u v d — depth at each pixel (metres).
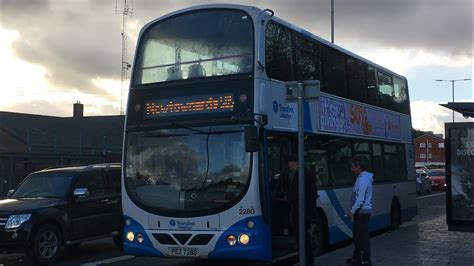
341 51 11.88
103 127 53.03
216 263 10.11
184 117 8.60
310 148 10.02
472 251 10.08
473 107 10.20
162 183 8.49
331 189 10.70
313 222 8.50
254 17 8.60
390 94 14.88
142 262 10.30
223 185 8.10
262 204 7.99
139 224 8.53
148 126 8.83
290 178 8.73
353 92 12.31
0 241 9.77
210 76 8.59
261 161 8.10
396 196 14.40
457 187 10.35
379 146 13.62
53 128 51.19
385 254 9.78
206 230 8.05
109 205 11.70
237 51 8.55
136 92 9.12
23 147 46.03
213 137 8.32
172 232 8.23
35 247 9.91
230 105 8.32
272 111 8.66
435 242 11.27
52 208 10.38
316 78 10.53
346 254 9.99
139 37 9.41
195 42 8.91
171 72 8.94
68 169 11.66
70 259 10.77
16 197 11.13
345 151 11.59
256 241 7.87
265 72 8.54
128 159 8.88
